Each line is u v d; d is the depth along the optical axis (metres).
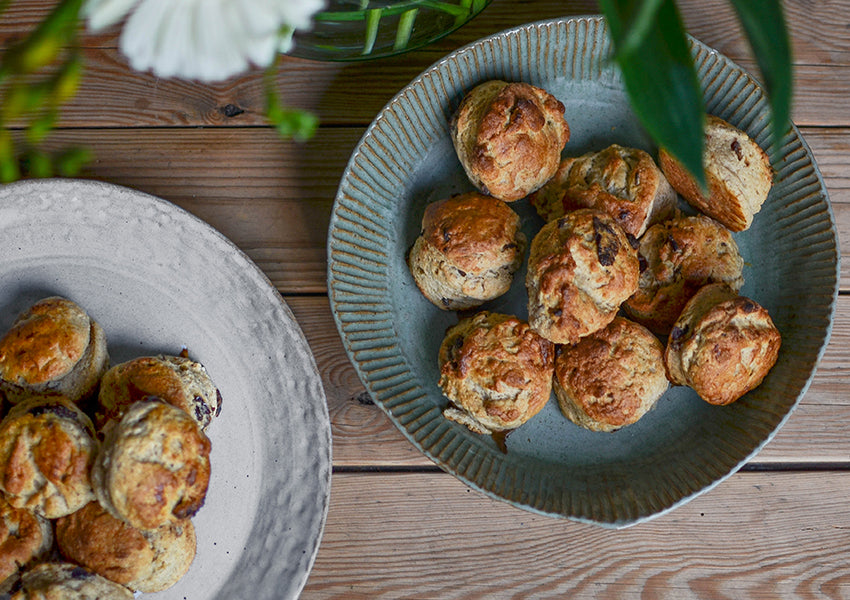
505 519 0.75
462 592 0.75
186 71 0.49
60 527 0.67
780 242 0.73
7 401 0.69
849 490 0.75
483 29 0.76
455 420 0.72
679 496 0.71
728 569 0.75
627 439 0.72
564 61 0.73
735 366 0.69
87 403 0.71
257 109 0.76
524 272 0.73
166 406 0.66
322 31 0.67
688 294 0.71
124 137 0.75
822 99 0.76
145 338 0.73
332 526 0.75
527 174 0.70
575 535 0.75
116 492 0.64
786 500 0.75
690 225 0.71
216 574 0.72
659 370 0.71
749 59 0.76
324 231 0.76
